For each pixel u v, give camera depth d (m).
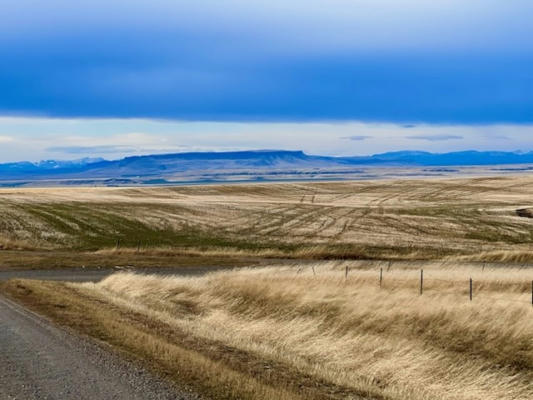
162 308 23.02
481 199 103.50
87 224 61.38
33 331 14.27
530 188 122.06
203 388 9.84
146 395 9.26
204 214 72.06
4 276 33.72
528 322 16.23
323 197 110.38
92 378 10.16
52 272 36.09
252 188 126.62
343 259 46.19
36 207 72.06
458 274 29.25
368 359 15.48
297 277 27.72
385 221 68.00
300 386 11.59
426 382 13.95
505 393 13.17
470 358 15.19
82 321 15.98
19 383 9.80
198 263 41.50
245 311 22.05
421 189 124.94
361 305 19.73
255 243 53.38
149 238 55.31
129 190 118.50
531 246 53.19
